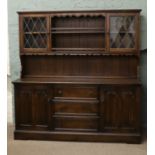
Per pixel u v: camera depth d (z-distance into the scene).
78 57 3.91
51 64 3.97
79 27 3.87
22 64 3.88
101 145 3.46
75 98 3.56
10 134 3.87
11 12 4.05
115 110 3.51
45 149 3.32
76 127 3.59
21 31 3.73
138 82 3.49
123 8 3.91
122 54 3.64
